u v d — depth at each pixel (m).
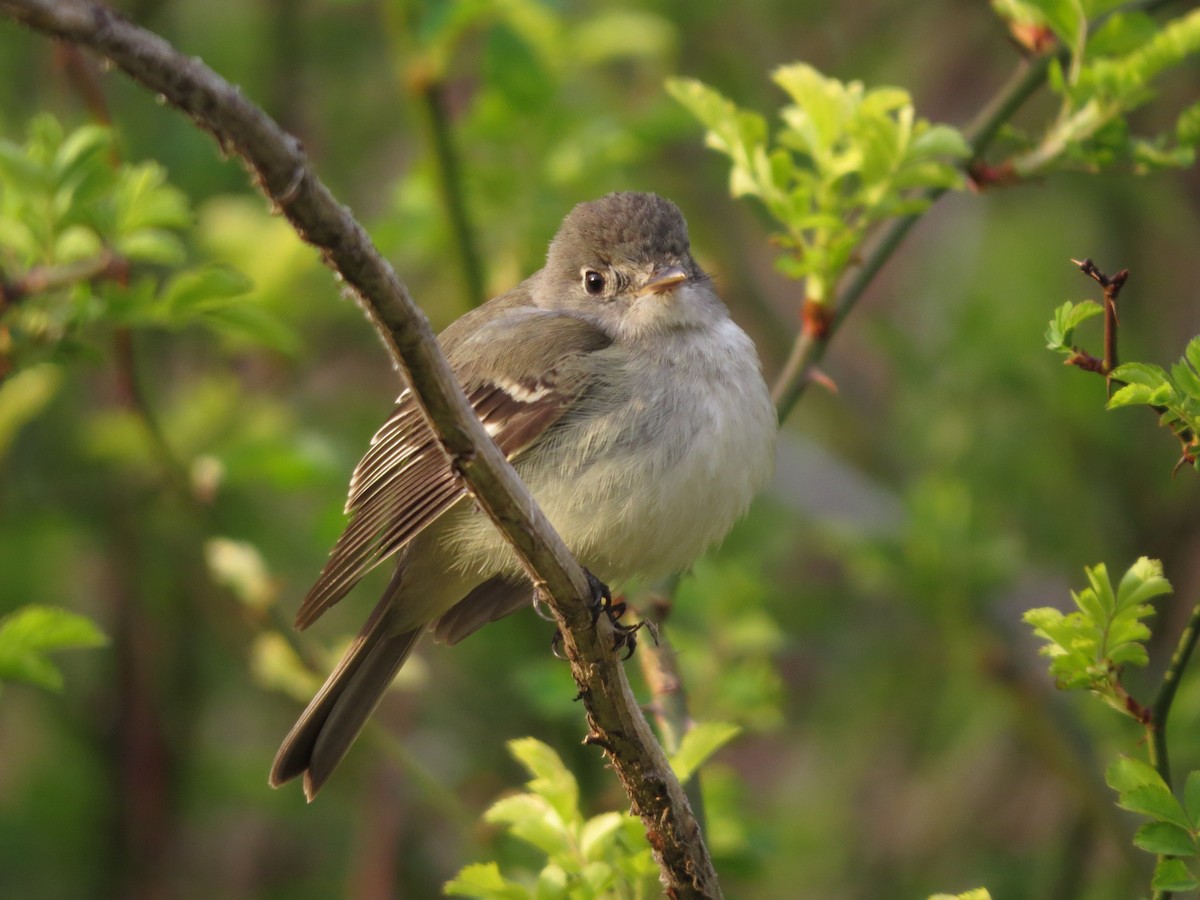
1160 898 5.55
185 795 12.55
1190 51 7.82
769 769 14.11
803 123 7.72
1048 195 14.41
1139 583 5.70
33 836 11.91
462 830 10.10
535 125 10.93
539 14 10.80
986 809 13.34
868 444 14.08
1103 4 7.72
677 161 14.02
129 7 12.88
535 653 12.24
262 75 13.48
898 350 13.98
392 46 11.16
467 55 11.66
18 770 12.98
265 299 10.79
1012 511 13.20
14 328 7.28
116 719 12.31
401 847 11.87
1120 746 11.03
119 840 12.00
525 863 9.42
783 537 13.18
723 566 10.18
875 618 13.67
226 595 11.50
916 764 13.34
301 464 10.12
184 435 11.27
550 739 11.83
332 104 14.32
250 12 13.78
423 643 12.98
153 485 12.06
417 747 12.44
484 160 11.10
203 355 13.30
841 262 7.79
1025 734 11.97
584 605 5.73
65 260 7.37
